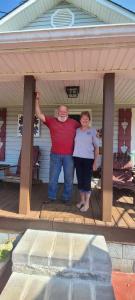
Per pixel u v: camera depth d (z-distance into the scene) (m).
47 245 2.92
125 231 3.15
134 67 3.48
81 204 3.89
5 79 4.04
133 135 6.52
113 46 2.95
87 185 3.77
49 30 2.90
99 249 2.85
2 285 2.64
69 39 2.93
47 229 3.32
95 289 2.50
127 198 5.03
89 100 6.24
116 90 5.24
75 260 2.66
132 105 6.56
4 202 4.34
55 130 3.86
